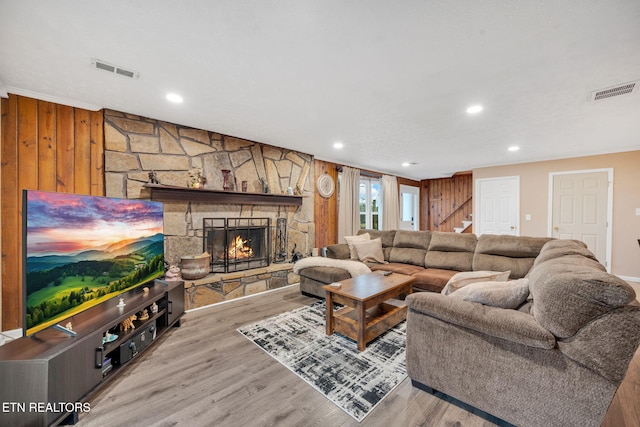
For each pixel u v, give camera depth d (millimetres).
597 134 3541
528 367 1320
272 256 4180
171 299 2514
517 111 2752
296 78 2107
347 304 2342
